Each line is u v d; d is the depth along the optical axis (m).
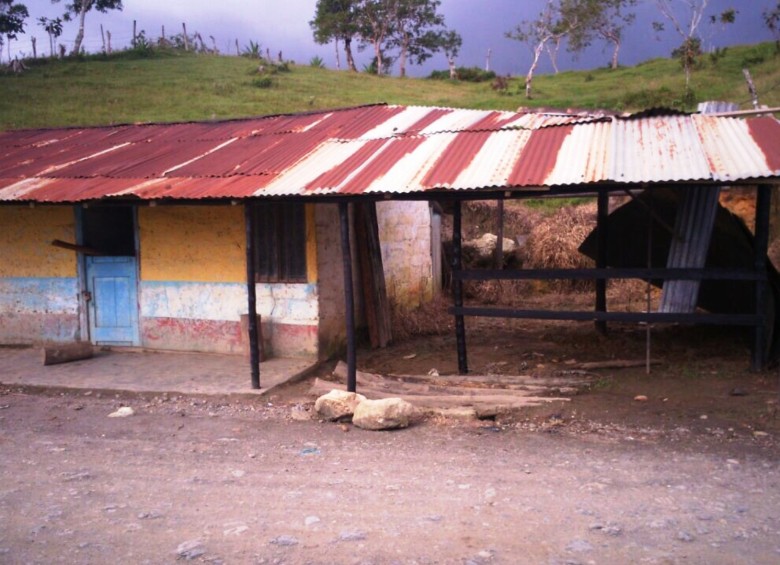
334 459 5.30
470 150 7.50
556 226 15.59
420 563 3.50
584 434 5.89
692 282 8.01
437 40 64.75
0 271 10.28
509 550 3.62
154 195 7.49
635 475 4.78
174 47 52.06
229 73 40.12
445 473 4.90
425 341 10.66
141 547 3.74
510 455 5.34
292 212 8.84
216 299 9.28
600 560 3.49
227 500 4.43
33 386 7.88
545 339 10.28
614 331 10.50
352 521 4.04
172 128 11.65
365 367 8.98
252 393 7.38
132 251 9.74
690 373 7.58
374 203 10.30
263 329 9.08
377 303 10.19
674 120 7.42
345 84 40.22
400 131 8.81
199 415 6.79
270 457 5.38
